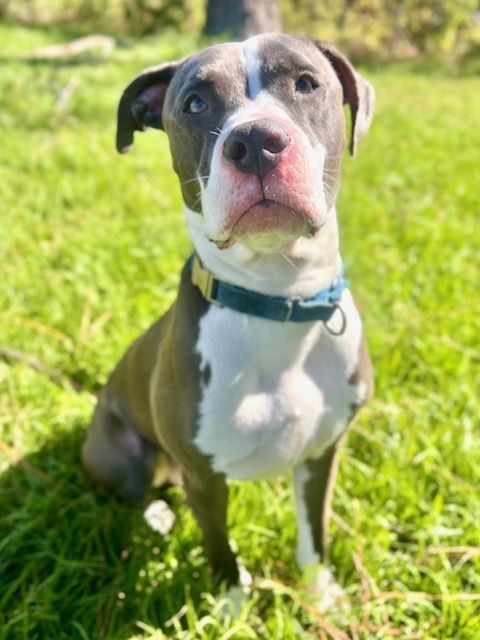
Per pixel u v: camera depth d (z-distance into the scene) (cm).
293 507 69
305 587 62
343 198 132
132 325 93
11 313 94
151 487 71
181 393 54
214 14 284
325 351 55
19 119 173
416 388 81
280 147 43
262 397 53
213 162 45
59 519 68
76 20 377
